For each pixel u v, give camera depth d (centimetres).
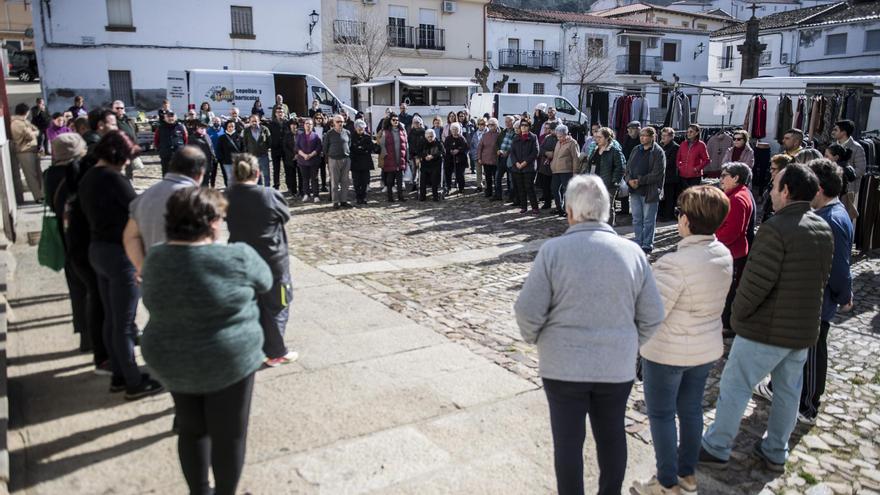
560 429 259
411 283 690
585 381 250
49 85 2348
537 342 266
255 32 2655
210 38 2572
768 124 1620
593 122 1905
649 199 827
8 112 998
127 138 371
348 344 500
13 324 511
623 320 253
